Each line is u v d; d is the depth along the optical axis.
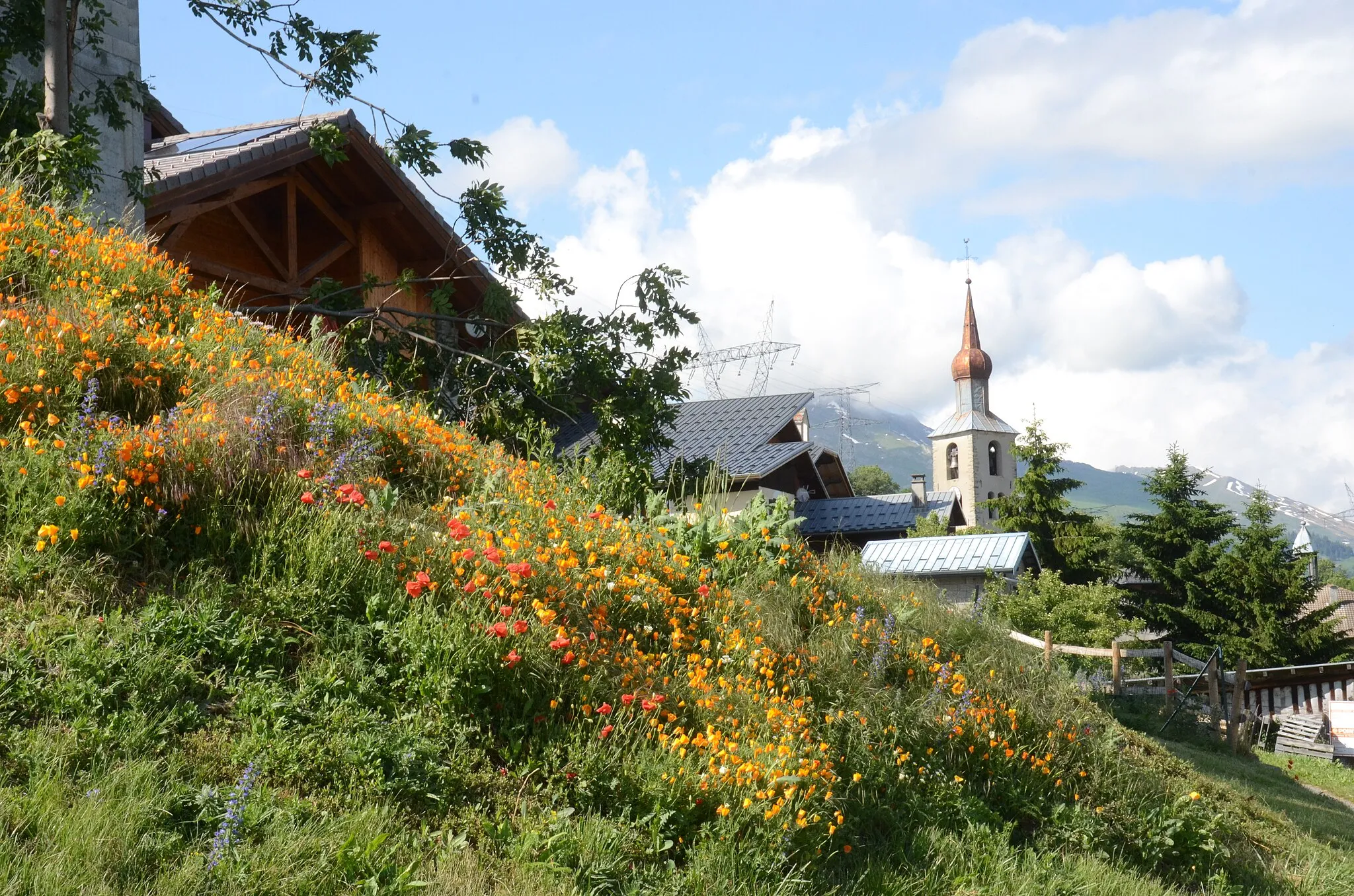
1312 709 23.83
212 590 5.30
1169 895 6.59
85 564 5.04
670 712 5.88
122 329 7.04
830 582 9.34
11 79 12.37
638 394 12.98
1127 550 47.59
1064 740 8.37
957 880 5.72
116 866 3.49
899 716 7.26
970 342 100.81
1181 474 40.19
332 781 4.43
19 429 5.79
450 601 5.81
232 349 7.88
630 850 4.71
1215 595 36.66
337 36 13.04
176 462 5.87
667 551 8.09
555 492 8.41
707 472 12.70
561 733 5.25
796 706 6.57
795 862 5.21
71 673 4.37
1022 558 32.69
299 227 17.23
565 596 6.26
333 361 9.83
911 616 9.41
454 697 5.16
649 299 13.12
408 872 3.91
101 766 3.95
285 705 4.68
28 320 6.61
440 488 7.49
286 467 6.44
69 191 10.31
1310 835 9.92
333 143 13.69
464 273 17.33
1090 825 7.11
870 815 6.11
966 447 96.44
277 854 3.79
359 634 5.35
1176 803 7.88
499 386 12.91
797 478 36.25
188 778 4.11
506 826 4.51
